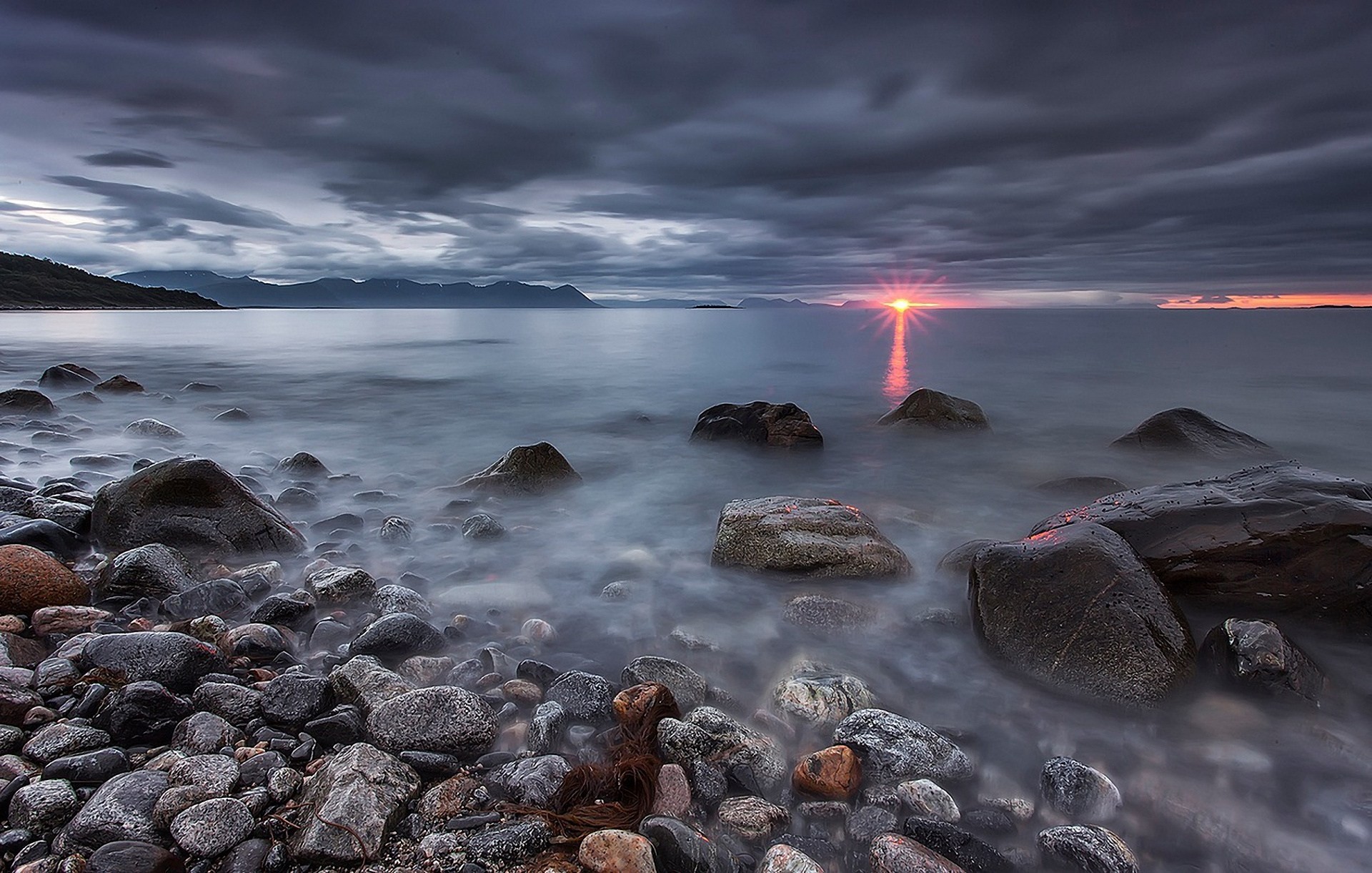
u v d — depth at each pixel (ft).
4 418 63.87
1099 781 15.57
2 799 13.92
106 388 82.48
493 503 40.70
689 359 143.54
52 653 20.38
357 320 415.64
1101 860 13.50
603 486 46.75
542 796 14.85
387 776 14.74
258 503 31.58
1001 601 22.25
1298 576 23.25
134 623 22.50
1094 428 69.00
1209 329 269.23
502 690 19.36
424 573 30.12
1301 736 18.26
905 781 15.75
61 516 31.60
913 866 12.99
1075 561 21.97
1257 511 24.27
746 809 14.75
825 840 14.33
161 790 14.11
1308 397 87.40
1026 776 16.94
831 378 111.04
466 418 74.33
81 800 14.10
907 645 23.34
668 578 29.43
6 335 198.59
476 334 242.58
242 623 24.06
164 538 29.40
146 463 44.52
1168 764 17.34
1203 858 14.39
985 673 21.53
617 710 17.92
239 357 139.95
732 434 58.90
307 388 95.35
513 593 26.91
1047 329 285.84
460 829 13.93
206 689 17.87
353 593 25.48
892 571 28.19
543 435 65.36
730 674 21.70
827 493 45.88
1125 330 259.80
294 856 13.06
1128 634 19.90
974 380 106.22
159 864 12.31
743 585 28.55
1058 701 19.88
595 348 173.99
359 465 52.08
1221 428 54.44
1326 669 20.70
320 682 18.20
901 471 51.62
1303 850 14.70
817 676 20.25
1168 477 49.67
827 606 24.77
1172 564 23.88
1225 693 19.74
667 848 13.11
